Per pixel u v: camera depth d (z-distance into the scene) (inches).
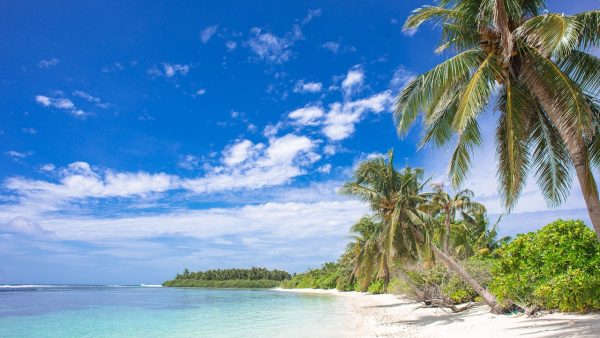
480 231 1568.7
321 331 804.6
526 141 495.2
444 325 723.4
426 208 1139.9
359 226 1449.3
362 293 2524.6
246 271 5994.1
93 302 1996.8
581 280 588.1
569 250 622.5
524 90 473.7
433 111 526.6
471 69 471.8
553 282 617.3
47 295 2864.2
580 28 392.8
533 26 394.9
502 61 448.8
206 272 6136.8
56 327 965.8
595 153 454.9
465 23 486.9
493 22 417.1
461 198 1242.0
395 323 850.8
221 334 803.4
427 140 544.4
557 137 490.0
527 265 679.7
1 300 2138.3
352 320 999.6
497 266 734.5
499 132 503.5
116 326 977.5
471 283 823.7
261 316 1189.7
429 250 1026.7
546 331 520.7
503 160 502.0
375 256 1435.8
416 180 1043.3
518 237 705.6
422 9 490.3
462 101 415.5
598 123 452.4
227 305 1743.4
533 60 433.4
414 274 1242.0
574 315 620.4
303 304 1763.0
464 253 1475.1
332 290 3496.6
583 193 400.8
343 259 3034.0
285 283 4886.8
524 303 700.7
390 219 995.9
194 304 1836.9
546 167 500.1
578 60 442.6
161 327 944.9
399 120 501.0
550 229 663.1
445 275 1074.1
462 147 514.9
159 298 2453.2
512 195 458.0
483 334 572.1
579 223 646.5
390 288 1628.9
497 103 498.6
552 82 414.6
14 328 955.3
